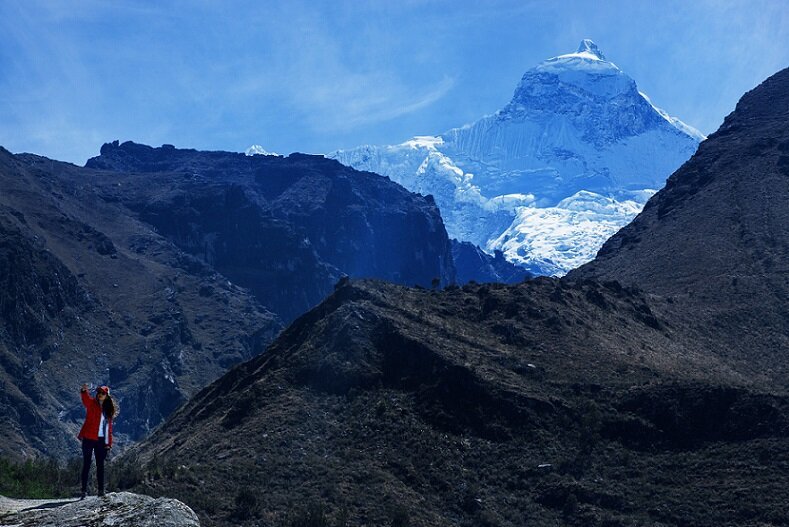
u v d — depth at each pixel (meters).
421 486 101.31
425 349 121.88
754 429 107.38
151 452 124.31
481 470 104.81
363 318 129.38
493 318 140.00
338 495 94.69
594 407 113.00
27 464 68.12
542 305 142.88
